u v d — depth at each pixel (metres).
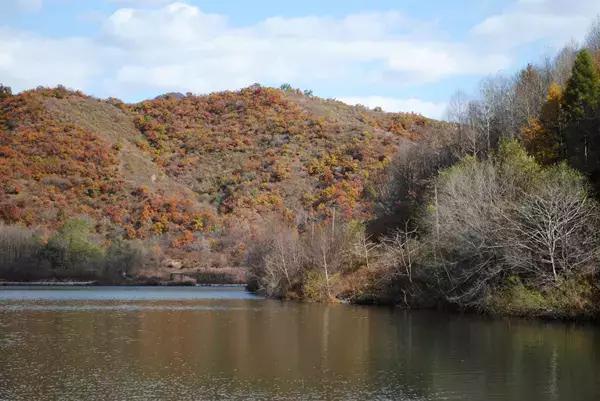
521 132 66.44
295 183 136.50
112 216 124.81
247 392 24.66
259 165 146.25
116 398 23.80
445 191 54.38
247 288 90.69
